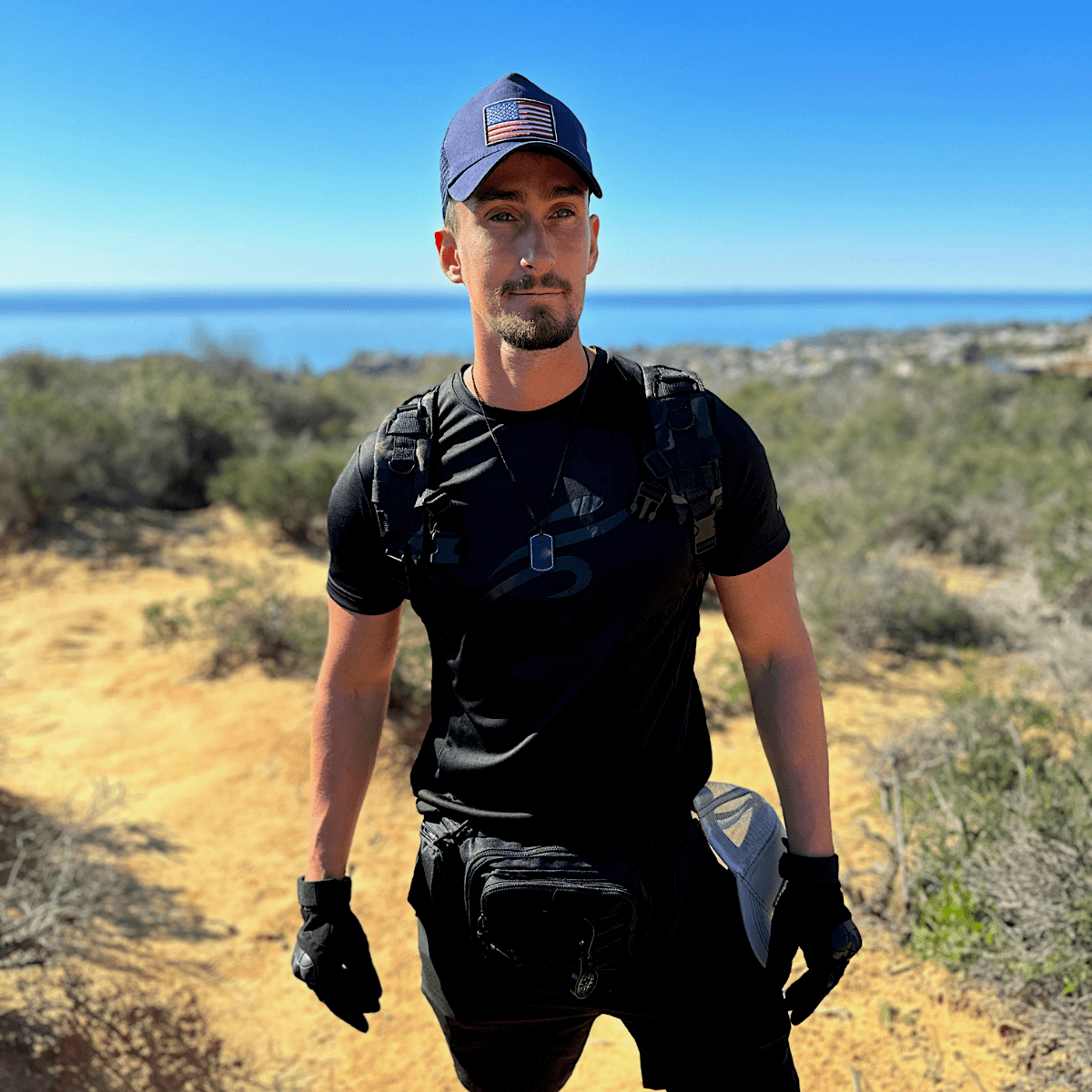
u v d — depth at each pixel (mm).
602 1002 1456
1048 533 6871
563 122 1319
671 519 1352
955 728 4348
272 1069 2883
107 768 4773
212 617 6402
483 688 1401
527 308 1315
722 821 1523
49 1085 2646
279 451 12758
